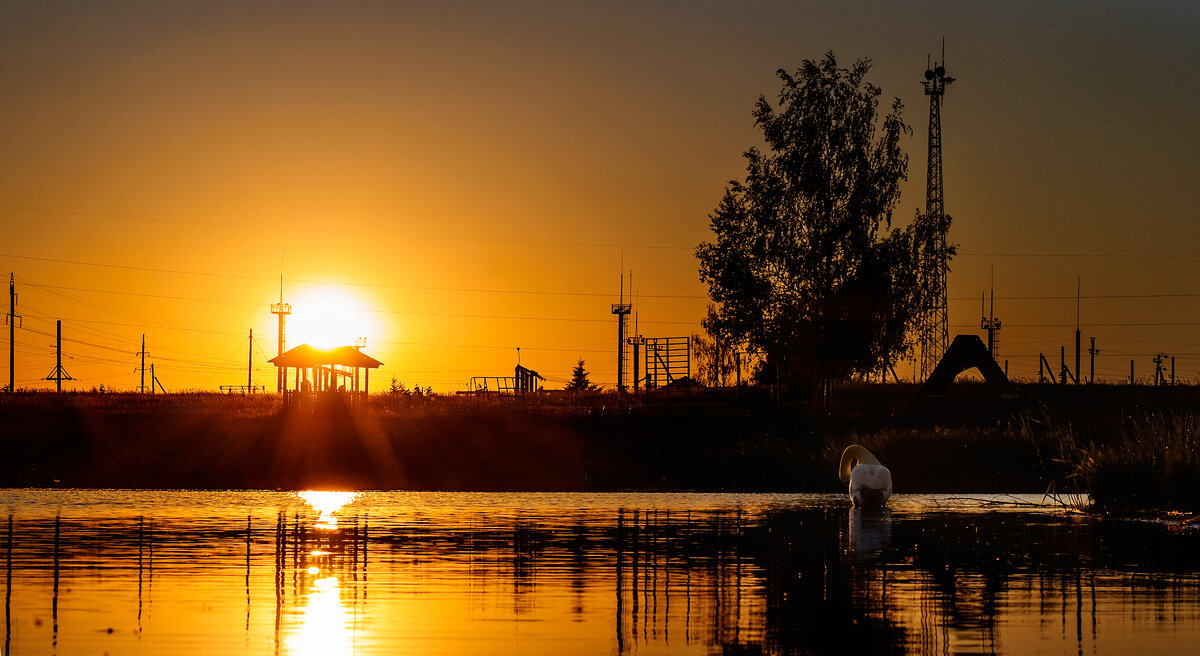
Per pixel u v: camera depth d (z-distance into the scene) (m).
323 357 101.06
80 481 69.81
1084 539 34.44
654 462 75.88
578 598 23.44
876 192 101.94
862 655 18.36
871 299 97.94
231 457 76.56
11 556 29.50
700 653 18.48
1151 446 45.59
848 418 88.75
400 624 20.73
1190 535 35.69
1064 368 140.38
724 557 29.94
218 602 22.72
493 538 34.78
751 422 86.12
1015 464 66.56
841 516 44.00
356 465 75.25
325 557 29.66
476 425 84.69
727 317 100.56
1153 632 19.91
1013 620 21.03
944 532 36.84
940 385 103.19
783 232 101.06
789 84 103.75
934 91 121.25
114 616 21.27
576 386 199.12
